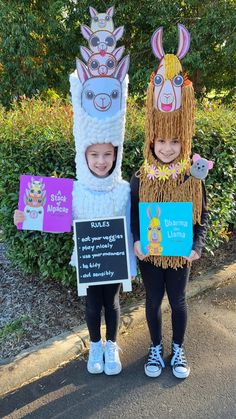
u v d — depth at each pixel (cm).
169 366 158
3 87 480
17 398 145
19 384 150
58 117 201
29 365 154
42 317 181
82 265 142
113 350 157
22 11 447
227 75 475
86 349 166
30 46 446
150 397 145
